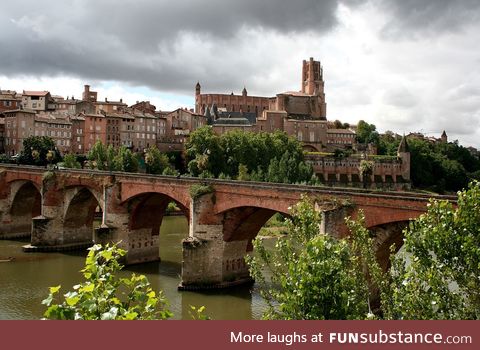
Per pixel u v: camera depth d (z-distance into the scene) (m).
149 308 18.16
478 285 21.50
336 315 20.34
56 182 91.25
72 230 93.31
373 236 47.94
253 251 77.31
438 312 21.69
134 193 76.56
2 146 190.50
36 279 68.62
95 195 84.38
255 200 60.47
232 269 66.88
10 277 69.69
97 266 17.77
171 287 65.31
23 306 55.81
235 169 171.38
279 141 186.38
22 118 184.38
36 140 167.12
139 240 80.00
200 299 60.19
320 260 20.95
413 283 21.97
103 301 16.94
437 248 22.72
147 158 176.00
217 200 65.19
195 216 65.31
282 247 24.80
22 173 101.06
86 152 199.88
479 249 21.45
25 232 107.31
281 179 150.12
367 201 48.28
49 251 90.31
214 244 65.19
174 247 92.62
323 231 48.19
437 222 23.61
